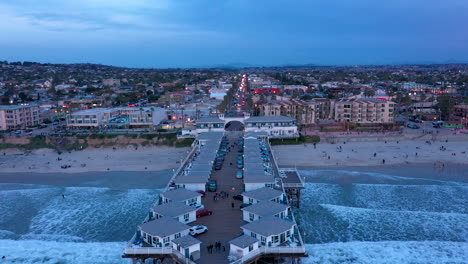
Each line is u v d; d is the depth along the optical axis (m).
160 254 45.94
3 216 75.19
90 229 69.06
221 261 43.97
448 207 76.25
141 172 103.00
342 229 67.12
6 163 114.62
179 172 80.62
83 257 58.84
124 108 171.75
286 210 55.62
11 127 151.50
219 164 87.12
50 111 181.25
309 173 99.06
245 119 137.12
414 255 57.91
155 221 49.94
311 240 63.31
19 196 85.62
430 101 198.25
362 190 85.75
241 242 44.59
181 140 130.88
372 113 153.50
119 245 62.56
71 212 76.56
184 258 43.62
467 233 65.06
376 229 66.94
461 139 133.88
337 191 85.25
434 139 134.62
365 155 115.56
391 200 80.06
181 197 59.16
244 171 74.00
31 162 115.12
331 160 110.81
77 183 95.06
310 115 155.62
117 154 122.38
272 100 183.62
